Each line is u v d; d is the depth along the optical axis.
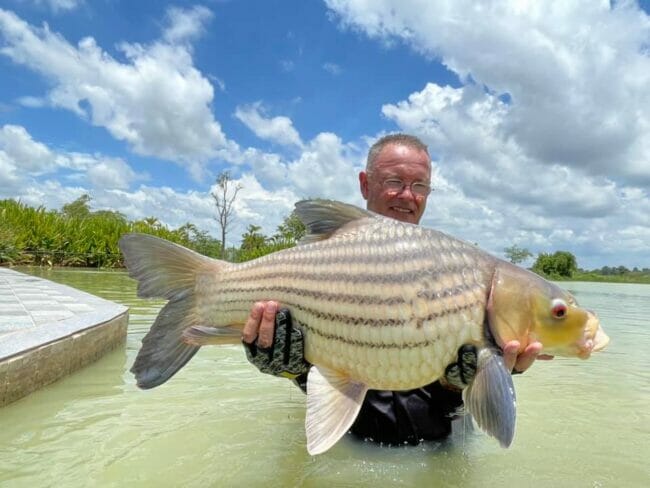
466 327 0.68
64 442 0.90
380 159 1.11
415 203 1.10
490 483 0.79
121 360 1.57
